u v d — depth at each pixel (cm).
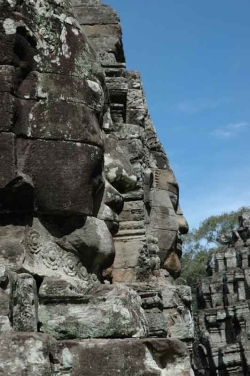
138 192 822
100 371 453
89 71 523
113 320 480
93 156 504
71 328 475
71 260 501
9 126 471
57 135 491
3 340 409
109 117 614
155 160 1063
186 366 471
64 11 520
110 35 883
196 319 2792
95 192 521
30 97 490
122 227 813
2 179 466
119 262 806
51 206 486
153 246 888
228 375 2506
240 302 2609
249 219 2806
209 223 4756
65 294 478
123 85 842
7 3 483
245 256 2703
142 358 462
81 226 504
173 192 1063
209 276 2873
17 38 482
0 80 475
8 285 421
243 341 2516
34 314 454
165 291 938
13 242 469
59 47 510
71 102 502
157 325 781
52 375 434
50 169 486
